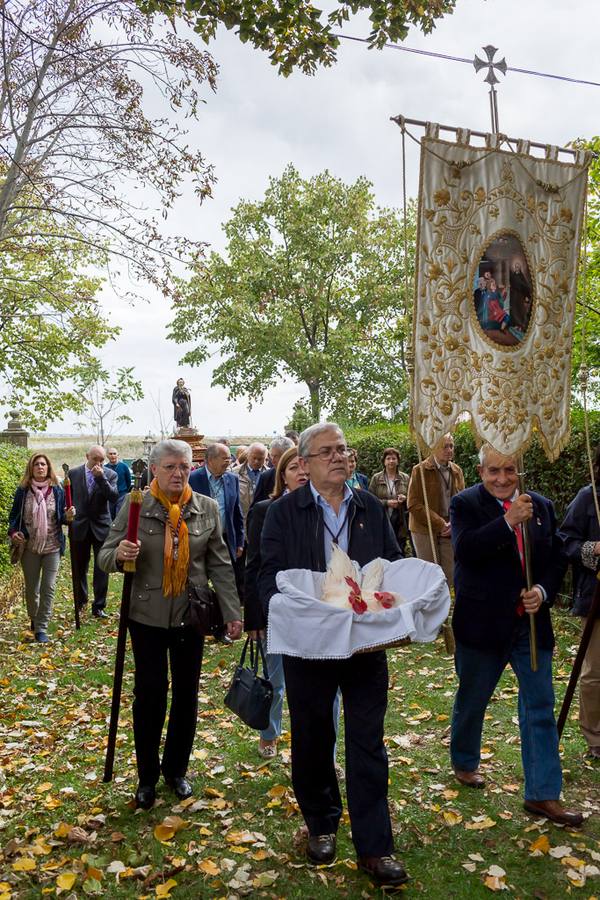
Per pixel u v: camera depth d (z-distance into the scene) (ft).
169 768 15.08
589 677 15.99
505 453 14.80
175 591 14.47
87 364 76.33
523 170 15.14
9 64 29.73
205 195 36.09
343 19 24.49
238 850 12.87
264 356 126.00
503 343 15.06
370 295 129.49
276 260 126.93
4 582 35.83
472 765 15.02
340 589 11.99
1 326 65.57
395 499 33.94
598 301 35.40
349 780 12.16
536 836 13.12
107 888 11.97
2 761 17.15
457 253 14.75
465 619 14.29
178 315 126.72
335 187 126.93
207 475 27.40
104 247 40.01
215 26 24.76
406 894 11.64
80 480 31.96
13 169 35.63
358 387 130.00
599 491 16.25
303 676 12.33
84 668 24.59
